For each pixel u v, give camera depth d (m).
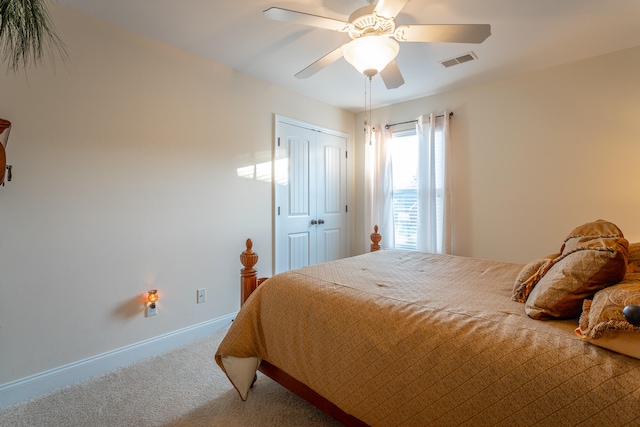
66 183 1.89
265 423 1.54
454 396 1.00
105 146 2.04
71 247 1.91
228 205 2.75
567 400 0.82
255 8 1.89
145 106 2.22
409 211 3.68
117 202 2.10
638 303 0.81
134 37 2.16
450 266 2.08
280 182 3.21
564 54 2.47
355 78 2.98
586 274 1.05
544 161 2.75
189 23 2.06
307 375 1.42
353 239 4.21
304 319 1.46
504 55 2.49
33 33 1.04
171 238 2.38
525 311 1.22
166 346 2.34
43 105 1.80
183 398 1.74
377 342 1.20
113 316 2.08
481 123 3.10
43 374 1.80
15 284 1.72
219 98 2.67
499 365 0.94
